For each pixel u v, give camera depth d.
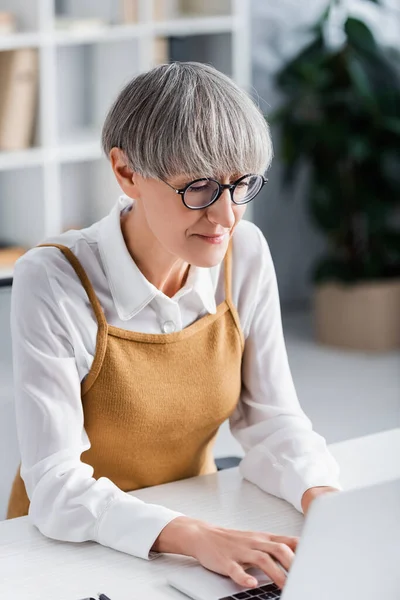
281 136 5.62
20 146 4.77
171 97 1.63
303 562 1.31
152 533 1.64
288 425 1.99
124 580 1.56
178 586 1.53
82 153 4.91
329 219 5.71
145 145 1.65
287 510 1.83
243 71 5.30
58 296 1.82
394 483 1.33
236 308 2.03
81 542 1.70
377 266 5.71
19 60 4.65
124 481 2.00
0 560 1.63
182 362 1.92
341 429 4.45
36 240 4.94
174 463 2.03
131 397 1.87
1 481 2.13
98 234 1.91
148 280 1.90
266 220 6.31
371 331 5.62
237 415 2.13
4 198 5.06
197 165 1.62
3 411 2.12
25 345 1.81
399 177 6.06
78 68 5.15
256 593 1.51
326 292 5.71
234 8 5.19
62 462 1.77
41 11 4.62
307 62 5.52
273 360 2.06
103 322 1.85
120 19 4.93
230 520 1.78
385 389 5.00
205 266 1.71
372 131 5.48
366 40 5.43
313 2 6.09
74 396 1.81
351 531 1.31
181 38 5.10
